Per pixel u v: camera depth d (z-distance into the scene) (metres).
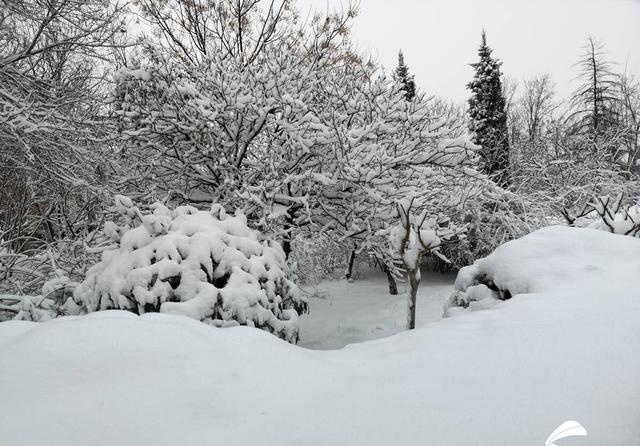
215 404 2.20
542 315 3.45
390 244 7.73
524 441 1.76
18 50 7.89
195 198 8.87
